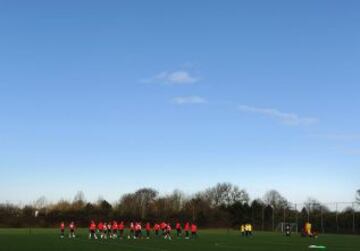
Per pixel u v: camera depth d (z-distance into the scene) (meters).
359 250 61.38
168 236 93.38
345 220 142.38
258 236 110.50
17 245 65.25
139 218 191.62
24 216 183.50
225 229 187.00
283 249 61.62
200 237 101.19
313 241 86.62
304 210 153.75
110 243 73.44
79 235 103.12
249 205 199.75
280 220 171.25
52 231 132.12
